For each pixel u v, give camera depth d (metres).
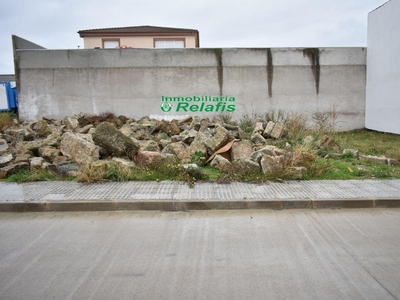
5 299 2.96
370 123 14.61
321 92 14.80
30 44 15.48
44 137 10.75
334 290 3.09
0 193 5.97
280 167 7.04
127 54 14.50
